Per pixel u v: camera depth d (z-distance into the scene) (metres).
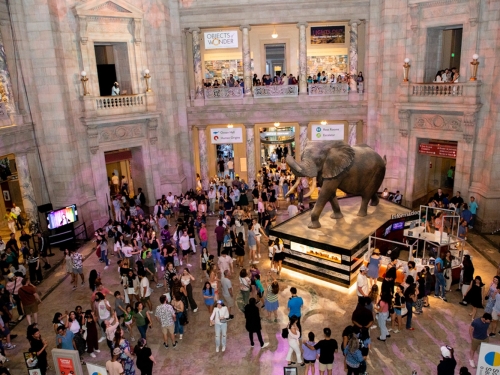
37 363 10.19
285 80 23.84
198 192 23.55
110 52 21.80
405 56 20.53
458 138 19.22
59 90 18.61
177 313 12.12
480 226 18.45
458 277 14.29
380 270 14.30
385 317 11.53
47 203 19.34
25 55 18.06
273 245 15.30
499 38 17.17
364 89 23.06
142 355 9.93
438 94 19.33
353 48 22.67
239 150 28.44
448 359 8.98
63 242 18.70
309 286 14.66
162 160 22.95
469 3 17.78
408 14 20.02
